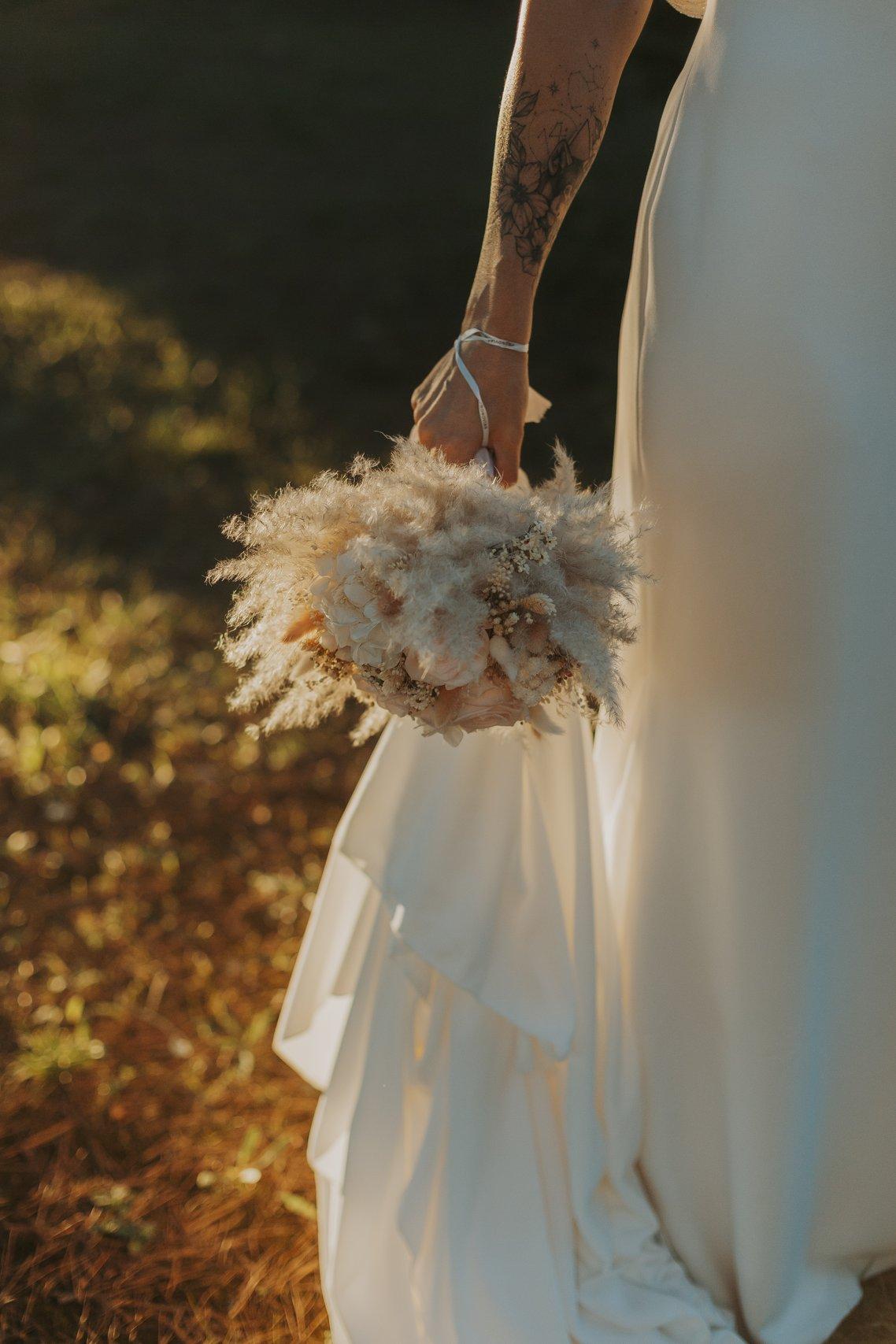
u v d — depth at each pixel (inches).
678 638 68.7
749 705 66.7
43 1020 109.4
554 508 59.4
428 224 340.2
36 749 146.4
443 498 58.4
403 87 459.5
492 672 58.5
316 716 67.3
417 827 70.1
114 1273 85.5
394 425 239.8
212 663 166.9
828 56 61.0
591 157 65.0
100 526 203.6
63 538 199.5
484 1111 70.2
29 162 399.5
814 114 61.3
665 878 71.6
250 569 60.5
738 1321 74.7
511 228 64.8
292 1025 80.2
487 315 65.4
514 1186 69.8
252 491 214.2
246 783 144.6
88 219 353.1
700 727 68.8
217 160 397.4
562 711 62.6
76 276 312.2
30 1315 82.4
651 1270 73.3
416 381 260.7
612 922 74.4
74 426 235.9
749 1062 69.6
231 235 339.0
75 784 142.9
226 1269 86.0
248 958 117.6
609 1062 72.6
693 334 65.0
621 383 75.6
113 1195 91.2
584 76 63.6
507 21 554.3
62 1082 102.4
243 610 61.4
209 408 244.8
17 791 142.5
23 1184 93.0
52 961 117.0
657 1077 73.5
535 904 70.0
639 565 68.8
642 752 72.5
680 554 67.4
